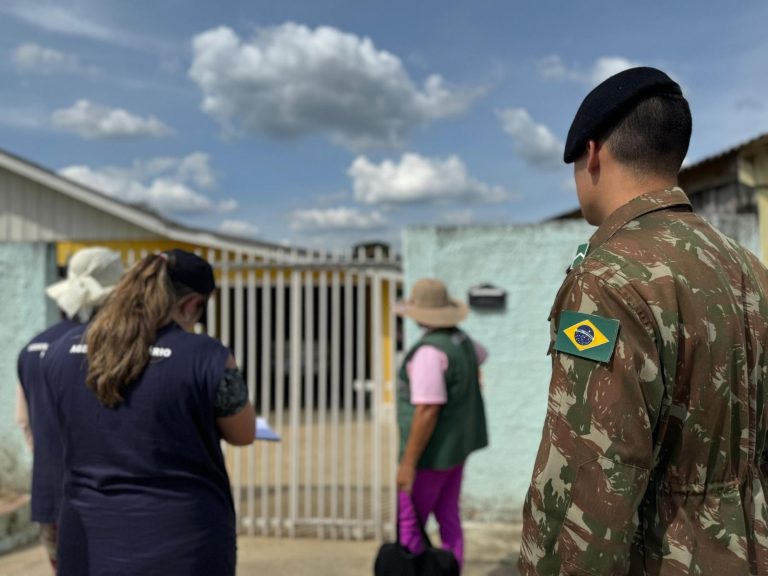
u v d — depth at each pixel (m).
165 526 1.63
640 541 1.12
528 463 5.04
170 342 1.72
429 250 5.10
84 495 1.67
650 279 1.11
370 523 4.87
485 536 4.79
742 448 1.14
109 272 2.37
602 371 1.08
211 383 1.70
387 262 5.06
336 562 4.37
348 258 5.12
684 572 1.07
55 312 5.59
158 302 1.75
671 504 1.11
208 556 1.67
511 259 5.07
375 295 5.07
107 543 1.63
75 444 1.70
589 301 1.13
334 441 4.98
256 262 5.15
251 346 5.18
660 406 1.09
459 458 2.98
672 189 1.25
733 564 1.08
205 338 1.77
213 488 1.73
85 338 1.75
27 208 10.27
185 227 9.78
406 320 5.04
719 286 1.14
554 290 5.02
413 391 2.91
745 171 5.74
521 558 1.19
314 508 5.50
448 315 3.07
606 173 1.28
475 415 3.10
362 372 5.08
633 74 1.25
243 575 4.15
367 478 6.65
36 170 9.89
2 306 5.52
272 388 12.70
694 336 1.10
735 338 1.13
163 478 1.66
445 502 3.20
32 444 2.39
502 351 5.07
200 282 1.92
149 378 1.67
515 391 5.05
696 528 1.09
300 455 7.69
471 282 5.09
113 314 1.72
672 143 1.24
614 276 1.12
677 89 1.26
